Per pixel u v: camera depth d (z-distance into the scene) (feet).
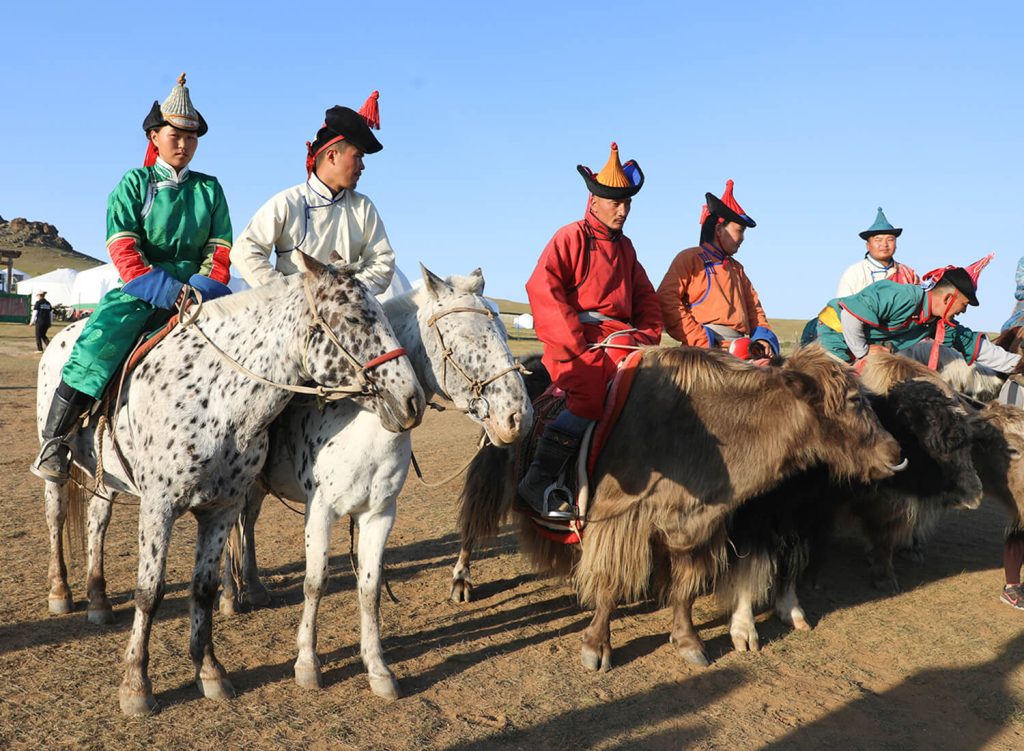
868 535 21.70
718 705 14.89
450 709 14.23
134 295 14.64
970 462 20.29
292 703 14.12
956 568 23.53
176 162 16.24
